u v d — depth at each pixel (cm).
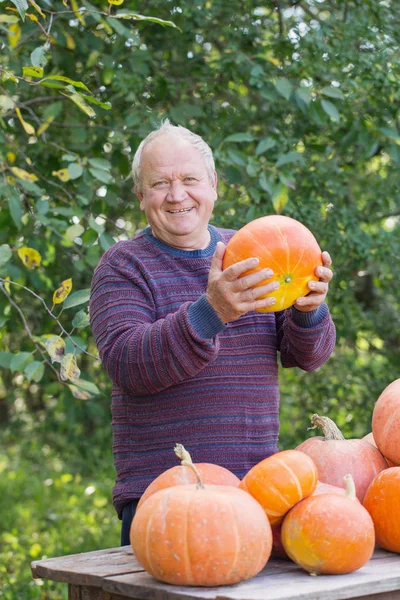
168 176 225
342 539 167
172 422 215
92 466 574
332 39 404
